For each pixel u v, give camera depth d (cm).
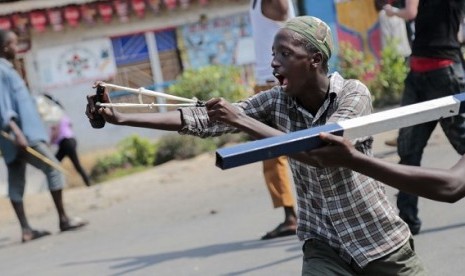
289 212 712
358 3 1825
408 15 656
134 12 1705
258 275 612
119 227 930
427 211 729
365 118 248
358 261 354
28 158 924
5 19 1600
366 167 232
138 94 380
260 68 668
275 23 650
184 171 1241
